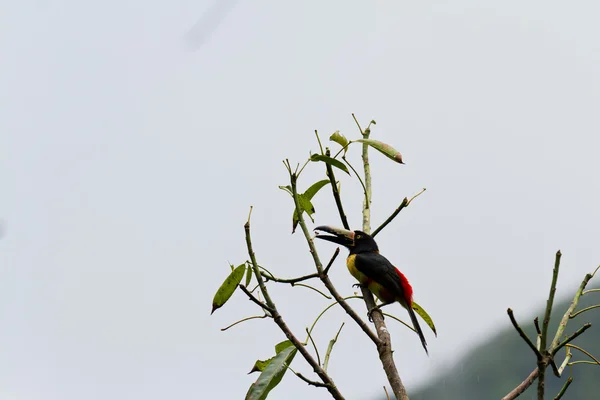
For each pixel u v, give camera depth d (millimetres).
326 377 7445
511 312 7012
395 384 7816
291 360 7938
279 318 7605
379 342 8062
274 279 8562
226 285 8609
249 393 7742
